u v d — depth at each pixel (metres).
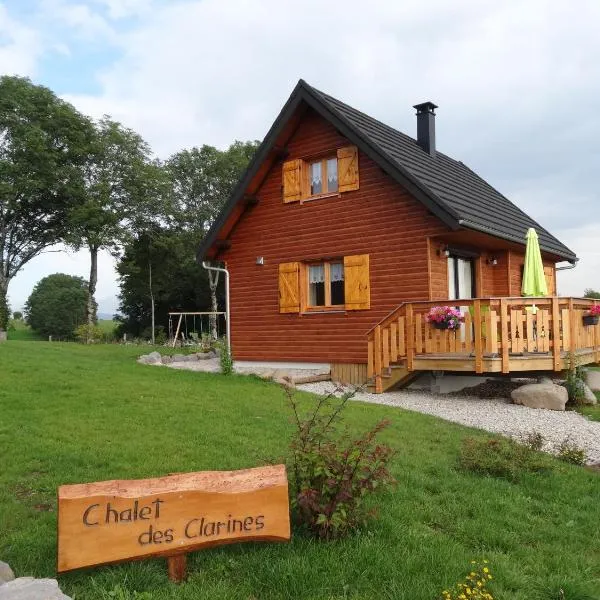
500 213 17.39
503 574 4.29
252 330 17.61
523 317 12.19
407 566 4.27
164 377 13.30
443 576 4.18
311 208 16.31
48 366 13.59
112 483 3.90
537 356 12.17
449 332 12.52
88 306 42.50
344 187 15.52
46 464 6.50
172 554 3.94
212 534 4.02
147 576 3.97
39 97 40.56
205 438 7.67
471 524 5.23
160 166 46.22
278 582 4.01
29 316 60.22
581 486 6.49
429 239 14.15
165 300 51.19
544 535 5.16
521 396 11.86
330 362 15.88
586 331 13.85
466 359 12.16
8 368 12.72
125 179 43.16
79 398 10.08
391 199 14.74
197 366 17.42
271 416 9.29
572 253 20.42
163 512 3.91
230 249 18.19
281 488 4.22
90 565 3.71
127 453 6.92
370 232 15.12
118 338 47.91
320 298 16.47
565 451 7.82
